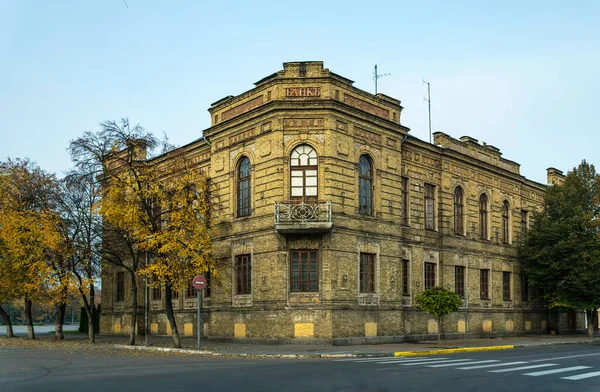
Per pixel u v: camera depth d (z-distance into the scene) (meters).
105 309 45.25
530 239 44.56
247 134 31.91
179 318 37.41
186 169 28.12
